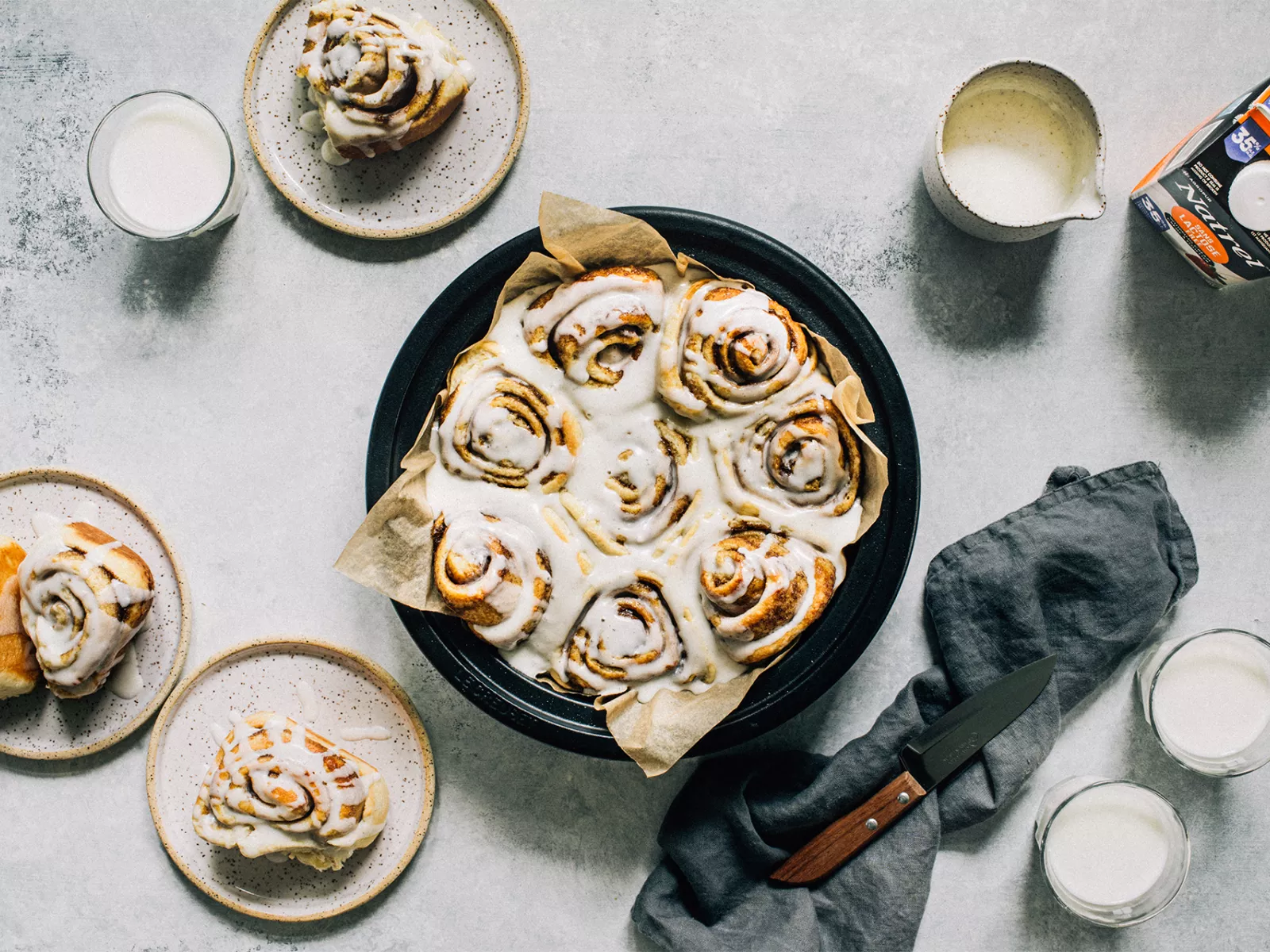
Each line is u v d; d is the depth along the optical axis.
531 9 1.02
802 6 1.02
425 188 1.01
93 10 1.03
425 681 1.03
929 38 1.02
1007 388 1.02
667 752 0.94
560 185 1.02
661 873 1.02
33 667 1.00
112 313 1.03
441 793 1.03
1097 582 1.00
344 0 0.98
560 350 0.94
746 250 0.95
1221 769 0.98
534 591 0.94
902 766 0.99
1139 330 1.02
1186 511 1.03
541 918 1.03
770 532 0.94
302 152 1.01
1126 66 1.02
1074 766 1.03
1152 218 1.01
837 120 1.02
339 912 1.01
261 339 1.03
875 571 0.95
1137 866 1.00
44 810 1.04
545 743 0.97
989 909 1.03
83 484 1.01
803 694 0.95
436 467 0.95
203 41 1.03
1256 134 0.92
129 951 1.04
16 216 1.03
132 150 1.00
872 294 1.02
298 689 1.02
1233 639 1.00
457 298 0.95
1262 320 1.02
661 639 0.95
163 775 1.02
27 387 1.04
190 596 1.02
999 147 1.00
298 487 1.03
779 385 0.94
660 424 0.95
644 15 1.02
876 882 0.99
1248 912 1.03
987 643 1.00
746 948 0.98
